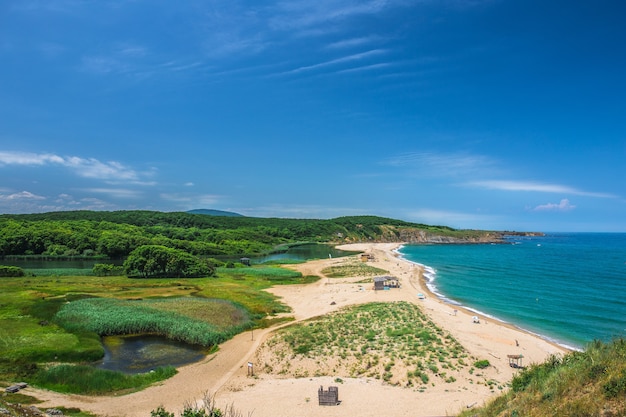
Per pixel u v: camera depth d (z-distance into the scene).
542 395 18.02
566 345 45.00
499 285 88.38
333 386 30.22
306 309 61.91
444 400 27.77
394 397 28.59
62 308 55.31
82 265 120.50
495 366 34.88
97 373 34.03
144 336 48.16
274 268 113.75
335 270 111.06
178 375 35.78
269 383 33.12
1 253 138.25
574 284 88.31
